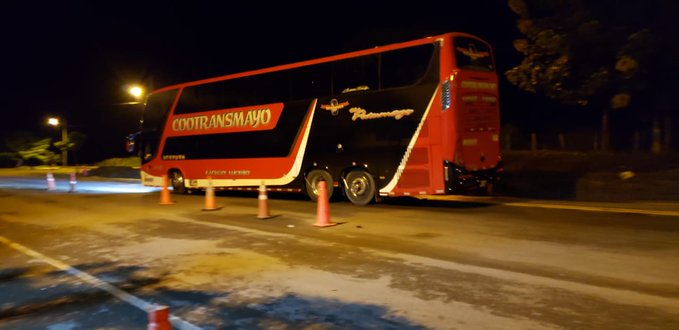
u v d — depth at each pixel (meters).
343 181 14.56
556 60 17.77
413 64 12.97
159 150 20.17
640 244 8.50
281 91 16.00
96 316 6.08
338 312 5.86
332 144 14.62
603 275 6.84
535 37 17.88
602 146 26.30
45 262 8.88
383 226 10.83
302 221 11.81
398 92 13.22
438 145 12.49
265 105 16.42
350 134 14.21
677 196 13.98
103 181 29.94
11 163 55.28
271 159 16.25
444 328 5.25
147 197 18.52
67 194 20.91
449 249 8.56
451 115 12.32
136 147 21.31
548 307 5.72
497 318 5.46
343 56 14.38
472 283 6.68
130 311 6.21
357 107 14.05
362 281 6.96
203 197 18.25
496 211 12.48
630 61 15.79
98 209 15.42
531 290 6.32
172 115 19.67
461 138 12.46
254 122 16.77
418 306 5.92
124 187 24.33
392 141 13.33
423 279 6.93
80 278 7.75
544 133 31.33
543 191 16.83
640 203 13.23
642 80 17.02
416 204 14.18
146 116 20.91
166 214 13.84
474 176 12.82
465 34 12.98
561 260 7.64
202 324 5.65
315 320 5.65
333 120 14.60
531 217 11.41
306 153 15.29
